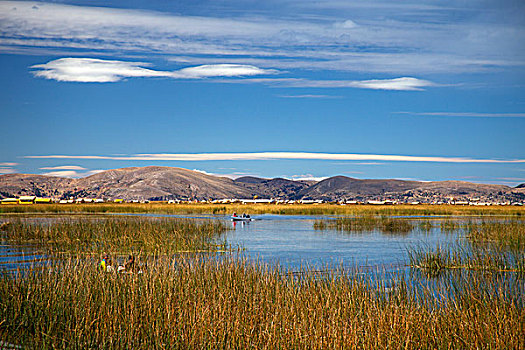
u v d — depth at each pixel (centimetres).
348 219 6019
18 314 1138
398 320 1067
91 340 1015
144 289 1281
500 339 998
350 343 993
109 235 2956
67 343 1013
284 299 1257
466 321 1080
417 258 2383
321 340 998
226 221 5916
